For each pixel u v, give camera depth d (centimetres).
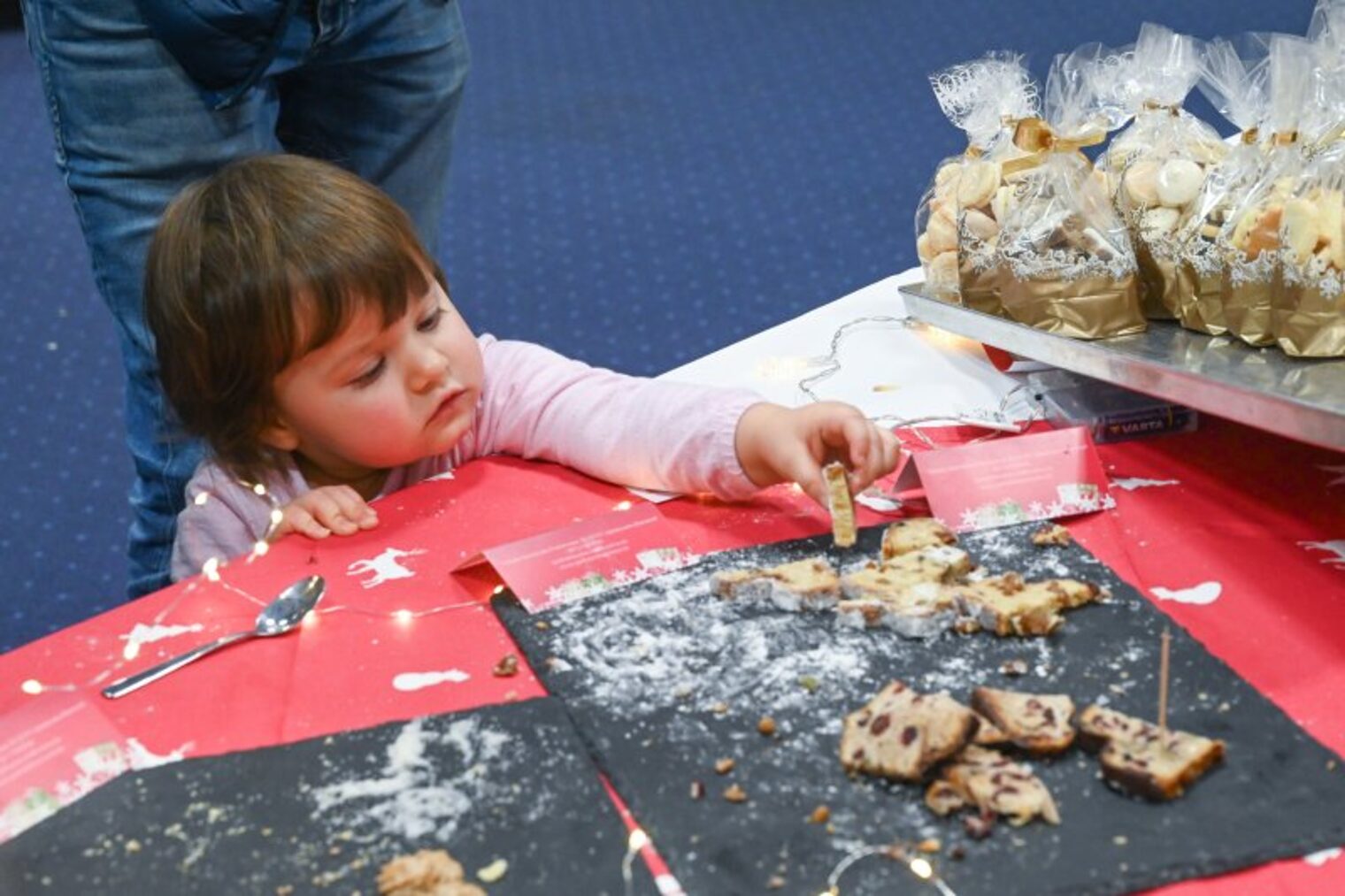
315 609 113
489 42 466
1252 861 80
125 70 160
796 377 152
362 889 83
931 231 156
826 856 82
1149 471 127
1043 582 106
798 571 109
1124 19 427
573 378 140
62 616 221
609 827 86
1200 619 105
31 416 276
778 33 454
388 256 127
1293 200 121
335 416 131
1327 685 97
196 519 141
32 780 92
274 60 169
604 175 359
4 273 330
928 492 120
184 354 134
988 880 80
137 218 168
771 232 323
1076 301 134
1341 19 130
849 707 95
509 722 95
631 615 108
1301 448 130
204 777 92
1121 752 87
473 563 115
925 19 450
